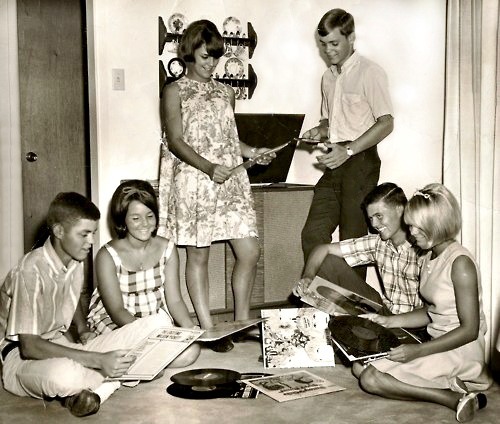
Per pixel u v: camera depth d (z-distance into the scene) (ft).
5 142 11.76
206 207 9.95
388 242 9.50
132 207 8.66
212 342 9.95
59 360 7.28
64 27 12.77
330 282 9.47
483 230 9.02
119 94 11.84
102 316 9.05
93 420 7.12
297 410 7.37
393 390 7.63
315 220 11.00
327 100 11.41
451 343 7.58
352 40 10.77
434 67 13.47
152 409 7.43
